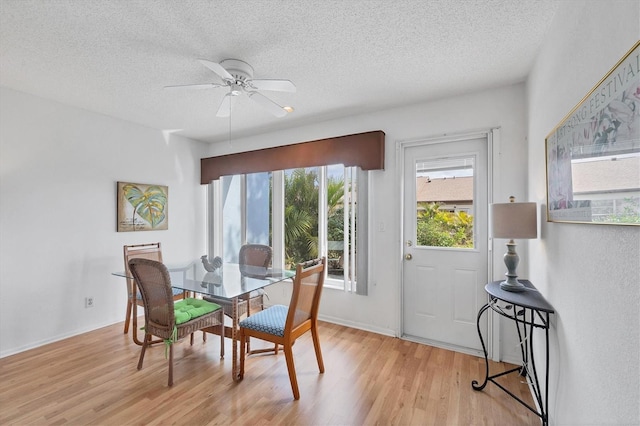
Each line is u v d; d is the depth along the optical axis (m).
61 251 2.87
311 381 2.16
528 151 2.28
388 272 2.98
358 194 3.06
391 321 2.96
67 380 2.15
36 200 2.71
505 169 2.45
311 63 2.12
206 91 2.60
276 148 3.63
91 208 3.09
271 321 2.16
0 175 2.51
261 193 3.99
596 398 1.06
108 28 1.71
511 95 2.44
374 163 2.94
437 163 2.81
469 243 2.67
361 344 2.76
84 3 1.50
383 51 1.97
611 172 0.94
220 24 1.68
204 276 2.67
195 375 2.23
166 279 2.08
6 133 2.53
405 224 2.94
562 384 1.43
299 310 2.06
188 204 4.09
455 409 1.85
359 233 3.05
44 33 1.76
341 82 2.42
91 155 3.09
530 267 2.20
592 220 1.07
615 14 0.93
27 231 2.65
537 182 1.96
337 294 3.30
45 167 2.76
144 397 1.96
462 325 2.69
